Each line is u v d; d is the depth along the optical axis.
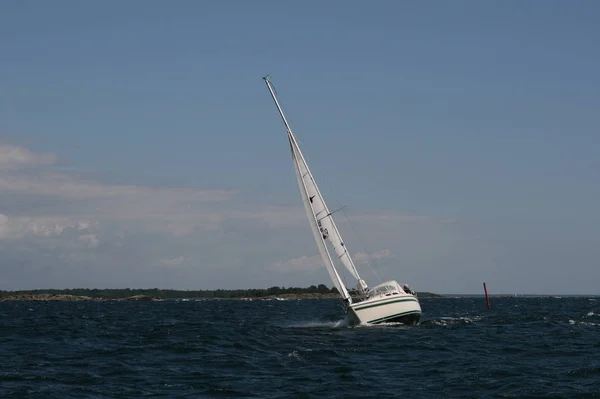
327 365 34.03
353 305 52.59
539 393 25.81
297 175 57.31
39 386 28.72
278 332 53.56
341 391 26.91
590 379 28.73
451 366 33.16
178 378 30.55
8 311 132.50
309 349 40.09
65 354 40.47
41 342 48.69
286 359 36.34
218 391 27.16
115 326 68.50
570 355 36.97
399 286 55.00
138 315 105.31
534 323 62.12
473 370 31.64
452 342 43.78
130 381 29.84
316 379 29.77
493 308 123.19
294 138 57.44
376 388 27.52
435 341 44.28
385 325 53.19
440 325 57.75
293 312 116.19
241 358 37.00
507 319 68.00
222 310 134.00
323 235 56.41
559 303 173.88
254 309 140.50
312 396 25.94
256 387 27.98
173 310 137.38
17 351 42.44
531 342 43.81
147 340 48.53
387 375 30.72
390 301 53.19
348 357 36.84
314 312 113.75
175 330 58.78
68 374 31.95
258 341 45.66
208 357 37.69
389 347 41.03
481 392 26.36
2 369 33.81
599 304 160.12
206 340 46.72
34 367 34.47
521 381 28.28
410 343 42.84
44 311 133.38
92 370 33.31
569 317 74.38
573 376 29.52
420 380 29.30
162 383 29.25
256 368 33.38
